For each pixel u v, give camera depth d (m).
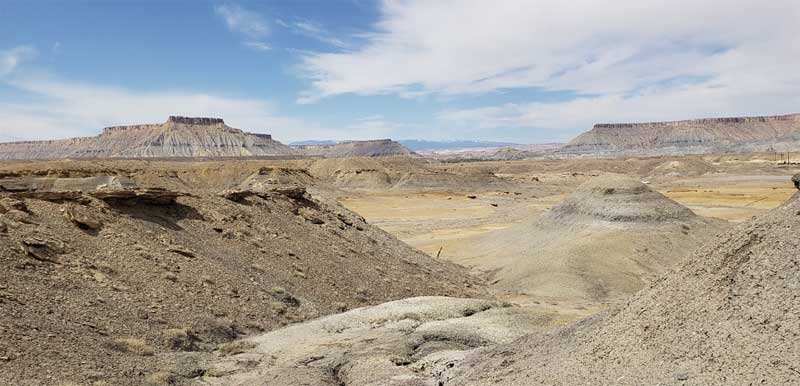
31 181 67.69
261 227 37.59
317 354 21.25
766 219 13.59
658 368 12.09
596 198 54.53
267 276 30.88
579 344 15.20
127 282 23.95
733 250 13.41
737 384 10.60
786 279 11.83
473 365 17.48
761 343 11.02
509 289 43.94
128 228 28.44
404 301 30.08
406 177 148.25
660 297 14.20
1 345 16.30
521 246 54.47
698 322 12.49
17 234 23.22
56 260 23.16
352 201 114.62
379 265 40.94
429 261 48.81
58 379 15.88
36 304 19.64
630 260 45.41
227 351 21.83
